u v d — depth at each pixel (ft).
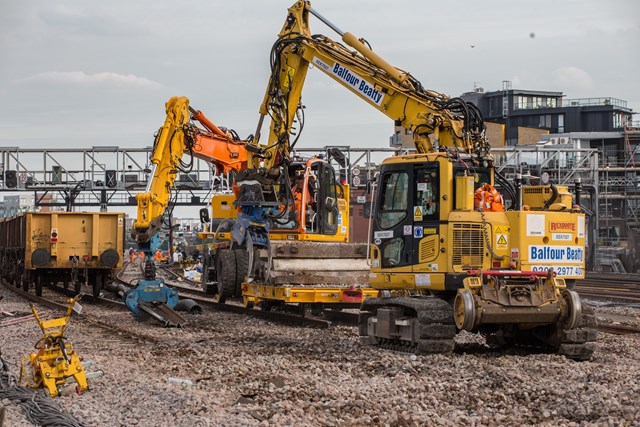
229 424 31.37
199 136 84.38
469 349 54.54
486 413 34.83
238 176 75.61
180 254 227.20
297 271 73.05
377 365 46.68
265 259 74.84
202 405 34.24
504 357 49.55
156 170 79.25
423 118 62.13
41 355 38.01
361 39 69.21
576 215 53.06
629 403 35.70
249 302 82.79
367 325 55.67
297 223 79.20
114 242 98.37
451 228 51.31
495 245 51.34
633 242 234.38
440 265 51.67
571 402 36.06
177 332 65.87
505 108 337.93
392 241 54.75
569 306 50.29
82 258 97.19
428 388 39.32
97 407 34.99
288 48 75.61
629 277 161.89
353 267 74.38
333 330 66.18
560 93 344.08
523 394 38.04
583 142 282.36
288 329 67.77
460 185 51.78
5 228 124.67
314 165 79.92
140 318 73.56
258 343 58.08
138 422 32.17
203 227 99.86
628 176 265.95
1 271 130.31
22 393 37.22
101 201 210.79
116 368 44.78
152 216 77.77
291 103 76.07
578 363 48.24
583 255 53.21
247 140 83.82
